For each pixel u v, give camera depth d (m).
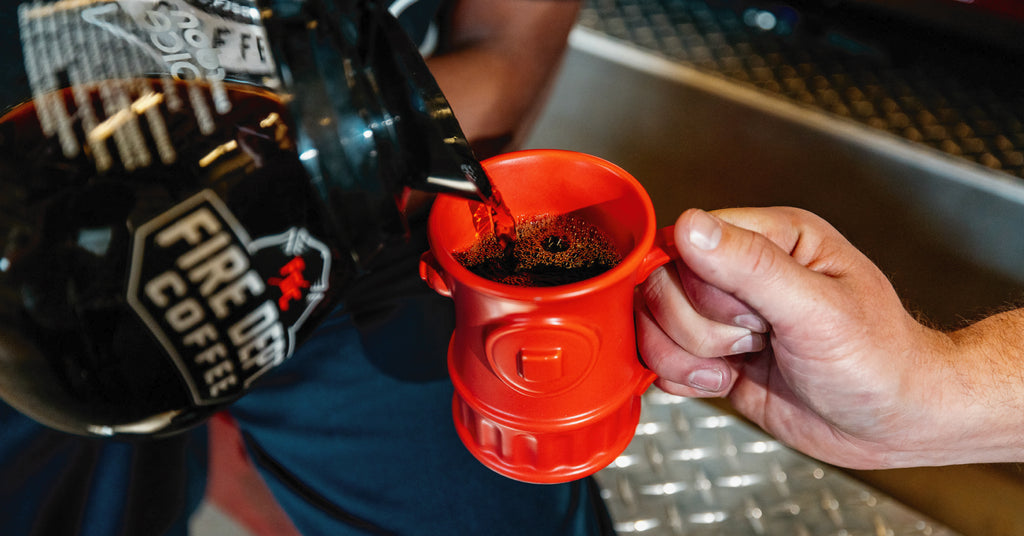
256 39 0.33
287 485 0.52
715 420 0.71
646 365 0.50
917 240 0.72
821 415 0.47
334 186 0.34
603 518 0.55
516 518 0.51
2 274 0.32
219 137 0.33
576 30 0.83
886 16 0.80
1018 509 0.65
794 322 0.41
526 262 0.41
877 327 0.42
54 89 0.33
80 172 0.32
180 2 0.34
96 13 0.34
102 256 0.32
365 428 0.53
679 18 0.85
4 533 0.47
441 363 0.56
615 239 0.42
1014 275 0.68
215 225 0.33
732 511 0.65
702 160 0.79
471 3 0.63
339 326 0.57
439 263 0.37
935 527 0.63
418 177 0.34
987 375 0.45
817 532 0.63
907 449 0.48
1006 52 0.76
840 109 0.73
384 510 0.51
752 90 0.75
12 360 0.34
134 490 0.50
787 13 0.83
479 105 0.60
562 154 0.41
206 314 0.34
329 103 0.33
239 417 0.53
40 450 0.48
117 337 0.33
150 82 0.33
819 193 0.75
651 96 0.79
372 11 0.35
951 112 0.73
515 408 0.39
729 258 0.39
